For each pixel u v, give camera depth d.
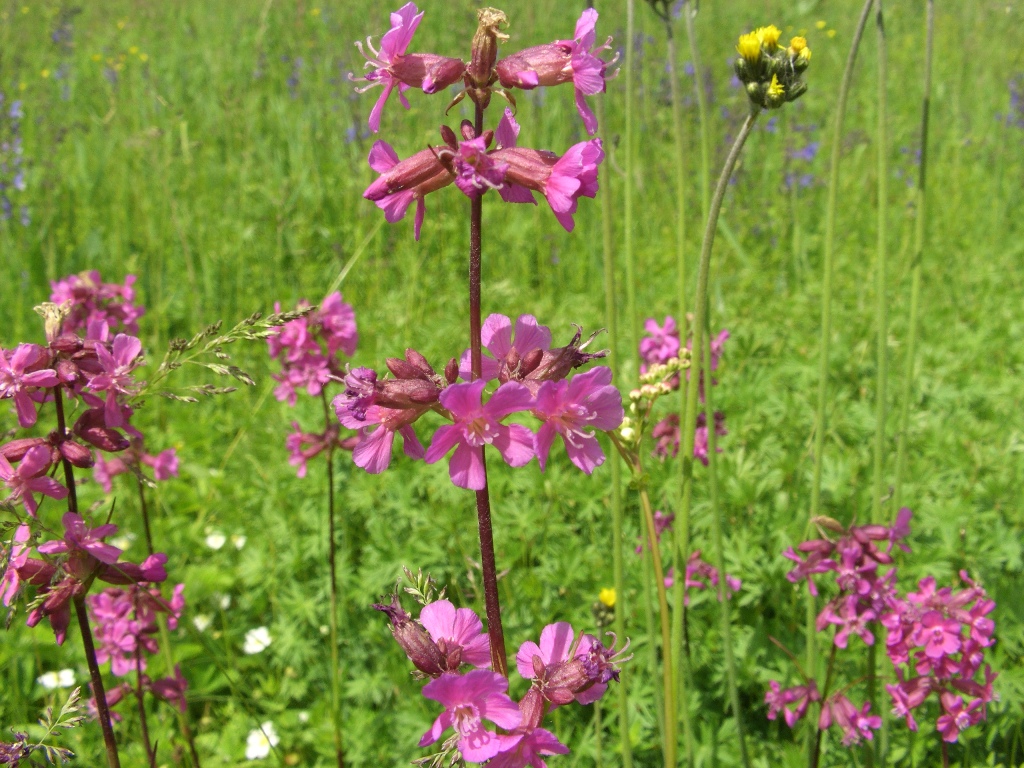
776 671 3.69
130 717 3.77
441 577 4.19
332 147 9.12
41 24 13.55
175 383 6.04
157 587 3.23
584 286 7.38
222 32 12.95
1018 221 8.34
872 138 9.48
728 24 12.44
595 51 1.80
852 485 4.49
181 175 8.66
